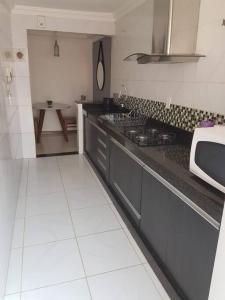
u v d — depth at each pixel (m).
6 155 2.26
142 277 1.80
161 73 2.67
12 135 3.07
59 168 3.82
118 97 4.06
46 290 1.68
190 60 2.07
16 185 2.89
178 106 2.39
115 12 3.80
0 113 2.10
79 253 2.02
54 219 2.48
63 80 6.11
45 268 1.87
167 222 1.65
